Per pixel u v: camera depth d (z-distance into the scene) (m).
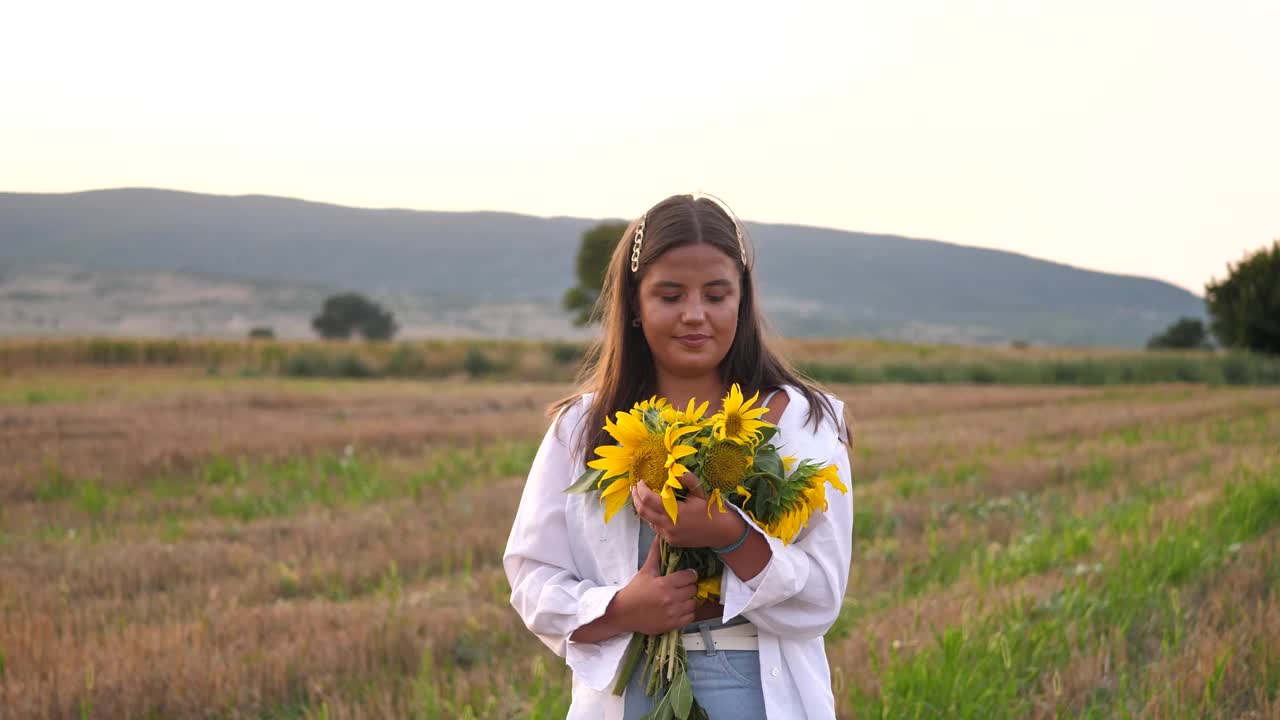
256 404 24.41
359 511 10.78
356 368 47.66
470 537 8.87
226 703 4.95
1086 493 11.45
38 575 7.76
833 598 2.27
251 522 10.09
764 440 2.32
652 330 2.40
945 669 4.57
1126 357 50.44
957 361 48.16
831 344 60.91
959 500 11.05
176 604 6.97
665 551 2.25
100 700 4.92
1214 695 4.59
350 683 5.28
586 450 2.45
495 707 4.86
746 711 2.26
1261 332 54.59
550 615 2.31
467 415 21.77
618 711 2.32
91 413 21.22
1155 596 6.10
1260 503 8.55
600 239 69.94
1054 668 4.99
